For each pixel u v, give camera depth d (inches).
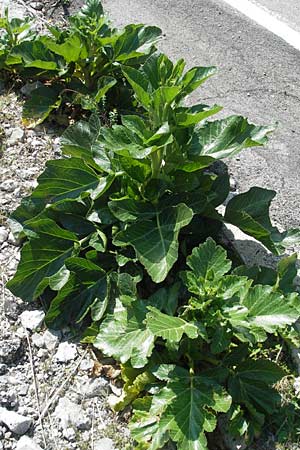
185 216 43.9
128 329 42.8
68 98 63.6
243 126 47.9
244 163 62.7
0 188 55.8
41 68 63.4
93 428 41.3
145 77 47.8
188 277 41.6
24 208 51.0
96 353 44.9
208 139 48.3
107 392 42.9
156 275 42.3
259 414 40.6
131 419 40.6
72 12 81.8
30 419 41.3
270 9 87.7
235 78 74.5
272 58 78.2
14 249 51.5
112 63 62.5
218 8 87.5
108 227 48.8
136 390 41.8
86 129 53.2
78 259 45.8
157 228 45.1
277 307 41.2
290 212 58.2
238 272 45.3
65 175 50.1
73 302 46.8
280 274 46.4
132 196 47.4
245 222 47.1
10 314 47.3
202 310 40.9
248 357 44.8
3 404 42.2
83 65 62.8
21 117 63.1
